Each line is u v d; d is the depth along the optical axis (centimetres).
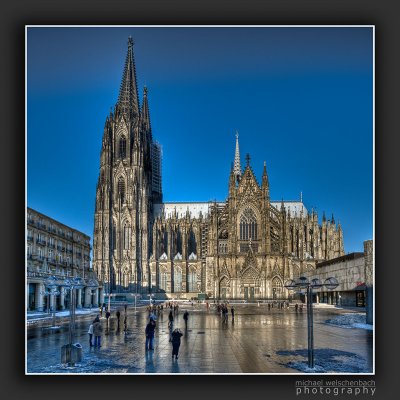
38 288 8588
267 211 16862
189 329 5916
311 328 3117
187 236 18900
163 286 18712
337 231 18050
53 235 9875
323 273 12962
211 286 16612
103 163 18625
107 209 18175
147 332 3894
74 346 3266
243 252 16825
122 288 18012
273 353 3759
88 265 12412
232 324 6675
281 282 16425
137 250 18312
